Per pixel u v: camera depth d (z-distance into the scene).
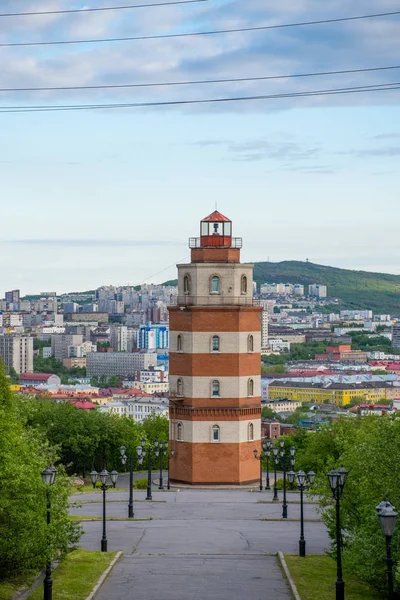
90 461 175.75
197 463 139.50
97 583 66.56
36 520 62.31
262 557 78.12
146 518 101.62
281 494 128.38
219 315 139.50
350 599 63.97
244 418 140.25
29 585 65.31
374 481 66.50
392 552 63.19
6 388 108.56
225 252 140.50
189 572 71.19
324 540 87.75
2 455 63.00
